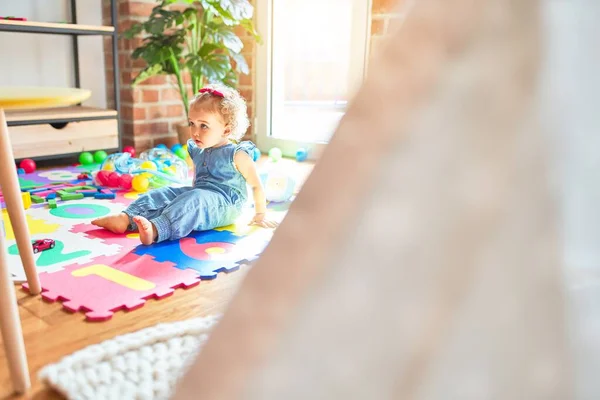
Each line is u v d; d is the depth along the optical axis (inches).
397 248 8.5
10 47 96.2
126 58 103.7
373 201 8.7
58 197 71.2
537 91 8.6
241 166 60.9
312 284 8.6
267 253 9.0
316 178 9.1
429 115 8.8
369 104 9.1
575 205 8.6
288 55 123.0
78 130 93.2
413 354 8.4
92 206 68.0
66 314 39.1
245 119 64.6
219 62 96.3
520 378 8.3
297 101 124.9
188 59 99.8
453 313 8.4
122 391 29.2
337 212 8.8
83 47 105.2
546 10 8.7
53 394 29.6
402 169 8.7
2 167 39.0
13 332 29.1
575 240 8.6
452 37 8.9
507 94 8.6
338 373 8.3
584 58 8.7
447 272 8.5
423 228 8.6
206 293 43.2
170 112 109.7
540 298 8.4
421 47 9.0
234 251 52.7
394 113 8.9
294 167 90.8
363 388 8.3
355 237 8.6
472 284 8.4
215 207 58.7
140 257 50.3
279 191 70.2
